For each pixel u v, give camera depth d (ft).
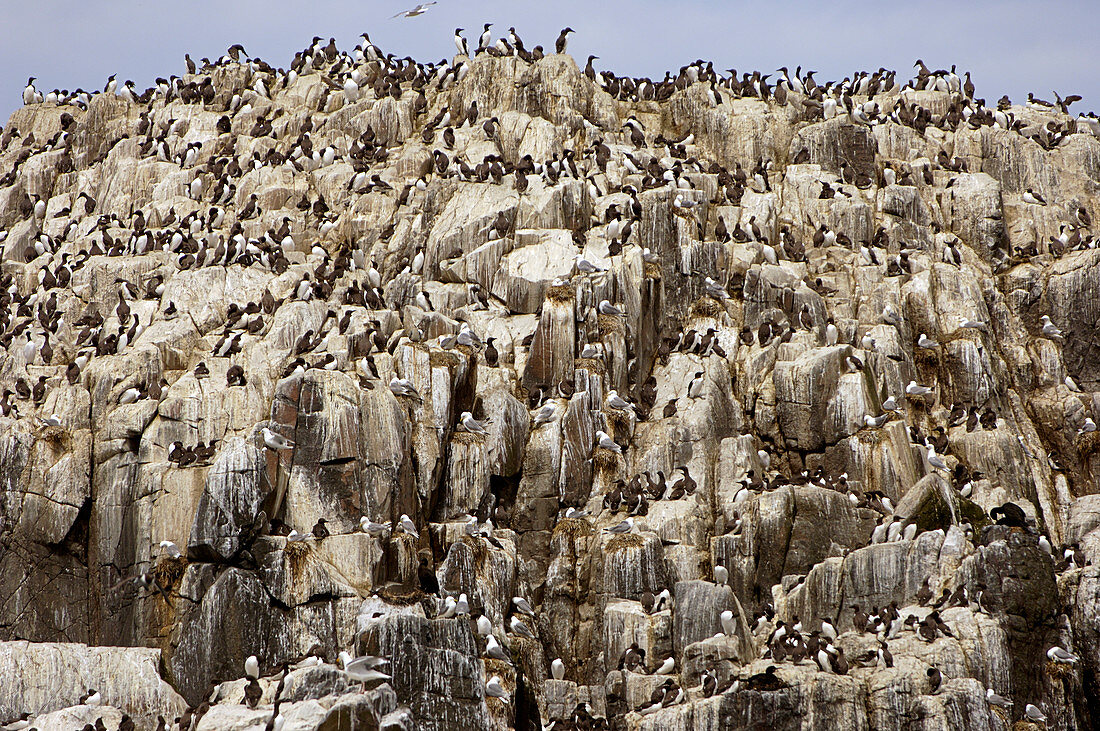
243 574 179.11
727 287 244.83
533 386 220.43
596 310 227.20
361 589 181.27
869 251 248.52
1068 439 239.30
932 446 219.82
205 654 175.83
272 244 245.24
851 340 237.86
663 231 243.40
